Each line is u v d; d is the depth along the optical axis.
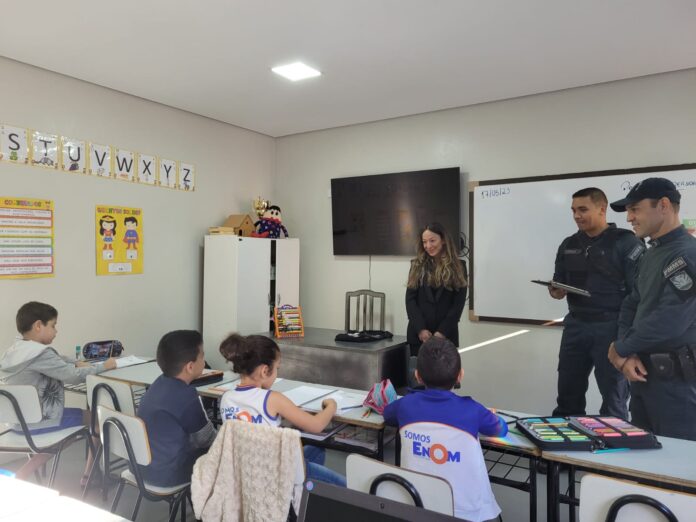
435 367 1.83
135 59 3.45
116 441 2.13
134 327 4.28
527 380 4.15
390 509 0.95
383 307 4.82
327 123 5.04
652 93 3.69
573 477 2.29
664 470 1.65
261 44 3.19
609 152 3.84
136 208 4.29
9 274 3.47
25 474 1.60
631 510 1.32
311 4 2.68
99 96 4.00
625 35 3.04
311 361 4.32
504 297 4.24
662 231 3.56
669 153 3.63
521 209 4.18
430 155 4.65
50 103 3.69
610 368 3.73
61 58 3.44
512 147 4.25
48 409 2.75
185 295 4.73
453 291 3.52
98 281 4.02
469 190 4.43
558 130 4.04
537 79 3.79
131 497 2.88
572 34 3.03
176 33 3.05
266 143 5.56
